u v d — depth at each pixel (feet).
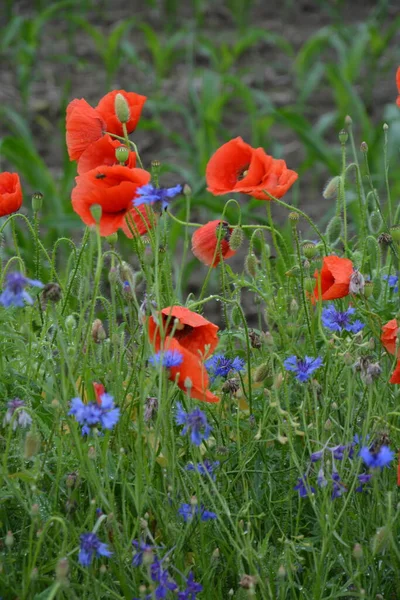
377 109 17.61
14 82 18.57
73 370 7.40
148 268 7.44
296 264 8.23
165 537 7.44
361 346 7.59
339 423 7.80
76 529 7.30
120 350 7.60
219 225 7.84
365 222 8.48
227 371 7.73
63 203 12.66
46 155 16.05
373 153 14.05
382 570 7.42
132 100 7.87
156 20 21.80
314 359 7.76
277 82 19.02
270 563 7.38
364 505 7.65
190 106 17.61
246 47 20.40
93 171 7.44
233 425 7.80
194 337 7.55
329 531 7.31
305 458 7.77
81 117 7.82
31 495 7.38
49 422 7.62
